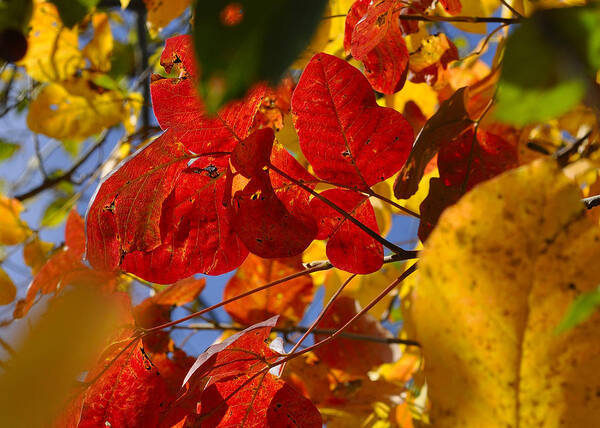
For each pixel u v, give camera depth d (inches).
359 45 23.9
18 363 11.0
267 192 22.5
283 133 28.0
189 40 22.3
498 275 17.5
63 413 22.1
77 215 29.5
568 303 17.4
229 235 23.2
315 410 22.9
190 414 22.8
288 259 30.9
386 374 36.3
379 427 31.9
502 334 17.6
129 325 22.5
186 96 22.2
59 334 11.4
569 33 11.6
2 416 10.8
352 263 23.1
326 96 22.6
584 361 17.5
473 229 17.5
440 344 17.6
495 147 23.9
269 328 22.4
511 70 12.2
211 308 23.3
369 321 32.8
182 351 29.4
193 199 22.9
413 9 27.4
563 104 12.3
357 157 23.0
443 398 17.7
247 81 10.2
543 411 17.6
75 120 36.4
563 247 17.4
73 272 24.6
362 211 23.2
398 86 25.6
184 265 23.2
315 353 32.2
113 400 22.9
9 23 22.1
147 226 22.7
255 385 22.9
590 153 29.2
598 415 17.5
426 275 17.6
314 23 10.3
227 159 22.8
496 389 17.7
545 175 17.4
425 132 23.6
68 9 23.8
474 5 30.8
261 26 10.2
